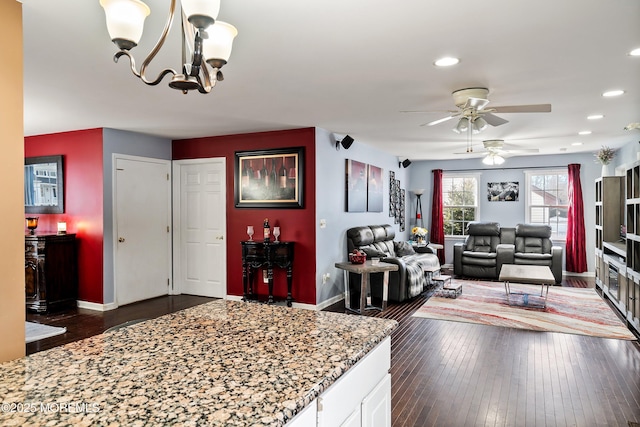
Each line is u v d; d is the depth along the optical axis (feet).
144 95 12.24
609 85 11.43
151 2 6.66
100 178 17.38
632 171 15.88
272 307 7.05
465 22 7.45
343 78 10.73
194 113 14.74
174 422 3.22
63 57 9.12
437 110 13.83
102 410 3.43
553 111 14.53
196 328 5.78
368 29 7.73
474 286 23.21
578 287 22.90
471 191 29.99
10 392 3.78
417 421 8.69
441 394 9.92
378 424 5.44
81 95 12.22
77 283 18.06
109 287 17.62
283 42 8.32
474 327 15.39
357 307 18.42
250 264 17.79
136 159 18.85
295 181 17.88
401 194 29.45
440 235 30.19
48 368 4.35
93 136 17.54
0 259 6.29
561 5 6.81
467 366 11.66
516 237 26.61
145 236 19.34
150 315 16.72
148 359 4.59
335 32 7.86
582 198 26.40
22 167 6.58
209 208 20.06
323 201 18.26
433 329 15.15
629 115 15.17
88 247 17.70
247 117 15.48
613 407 9.26
